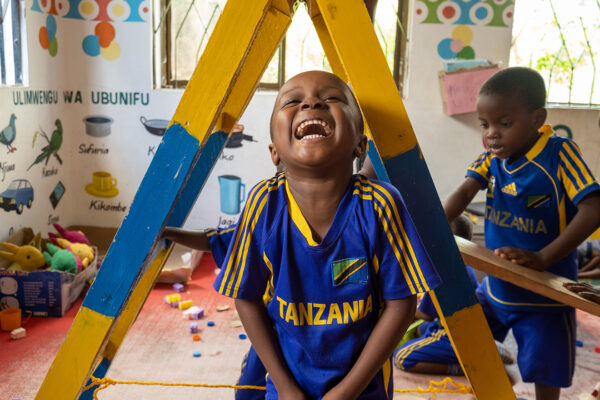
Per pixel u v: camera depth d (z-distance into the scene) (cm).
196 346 243
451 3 343
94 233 378
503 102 159
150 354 234
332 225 84
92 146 367
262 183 91
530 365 170
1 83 304
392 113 84
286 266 85
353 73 83
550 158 165
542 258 150
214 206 371
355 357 88
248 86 105
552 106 357
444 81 350
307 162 79
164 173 82
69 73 358
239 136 360
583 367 230
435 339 229
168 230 104
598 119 356
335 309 85
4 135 291
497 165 180
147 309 281
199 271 341
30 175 320
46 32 330
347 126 81
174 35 358
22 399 195
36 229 329
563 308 168
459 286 90
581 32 358
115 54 354
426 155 361
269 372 89
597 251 328
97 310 86
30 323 261
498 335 197
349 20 82
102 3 349
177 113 80
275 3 96
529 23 357
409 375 227
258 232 87
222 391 205
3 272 264
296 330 86
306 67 363
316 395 88
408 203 86
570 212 167
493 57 352
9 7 303
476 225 328
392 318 85
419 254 83
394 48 354
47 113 336
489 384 93
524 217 173
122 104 360
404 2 347
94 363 90
